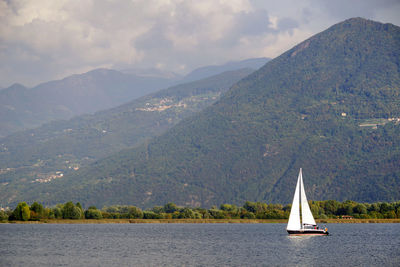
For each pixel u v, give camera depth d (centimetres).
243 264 14562
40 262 14788
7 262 14775
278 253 17050
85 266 14075
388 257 16212
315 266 14350
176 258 15750
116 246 19312
